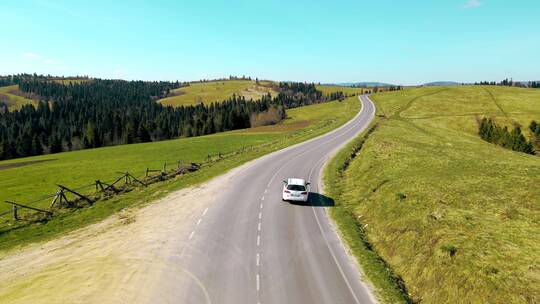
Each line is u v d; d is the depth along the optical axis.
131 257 18.22
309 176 37.16
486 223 17.92
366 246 19.78
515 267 13.59
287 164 43.03
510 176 25.08
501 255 14.57
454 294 13.54
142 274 16.36
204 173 38.62
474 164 30.23
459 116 90.94
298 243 20.08
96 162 55.94
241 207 26.56
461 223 18.12
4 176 47.91
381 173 31.80
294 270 16.88
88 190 35.97
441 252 15.66
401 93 143.75
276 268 17.05
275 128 99.44
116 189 32.16
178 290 14.96
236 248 19.31
